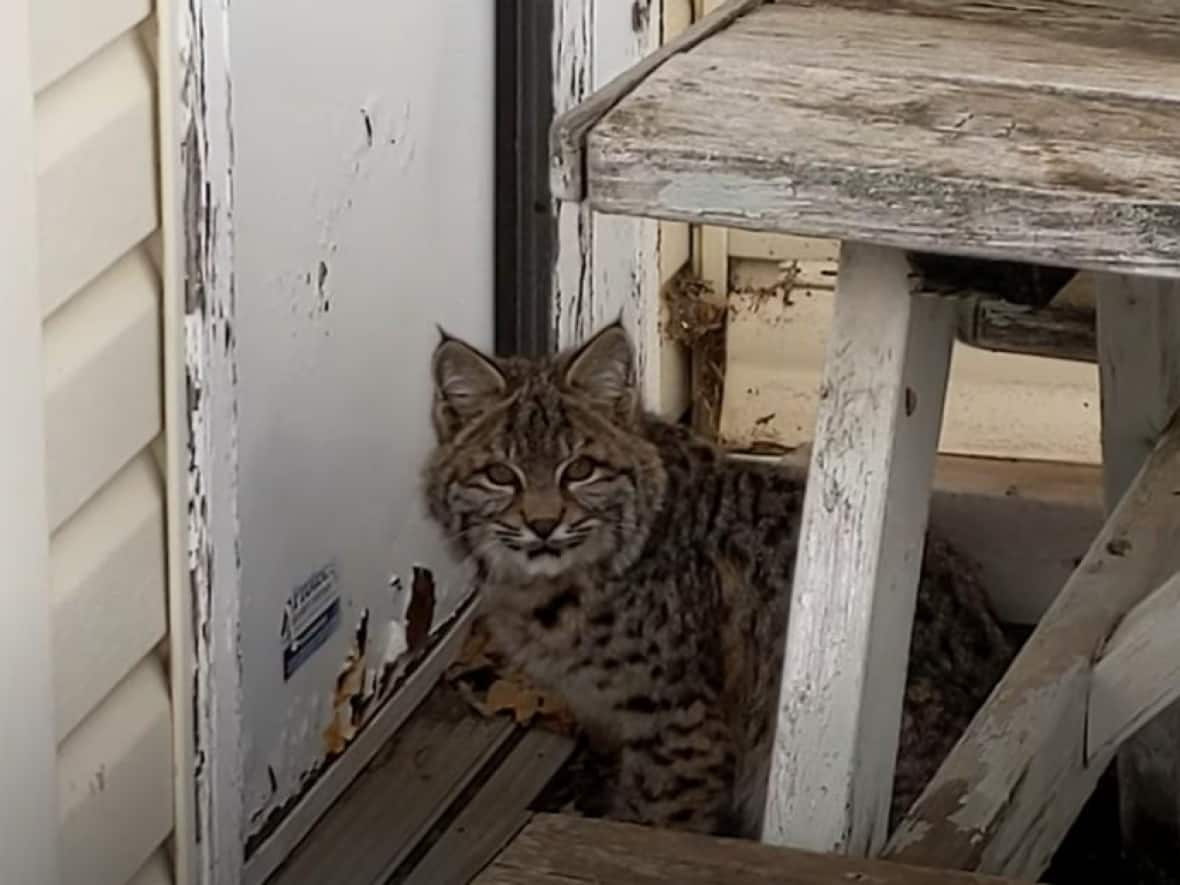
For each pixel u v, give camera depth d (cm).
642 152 139
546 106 330
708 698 311
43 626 187
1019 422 371
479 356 309
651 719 312
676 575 309
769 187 138
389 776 303
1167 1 183
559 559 307
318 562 283
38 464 183
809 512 175
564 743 317
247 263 250
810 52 162
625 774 313
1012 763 185
